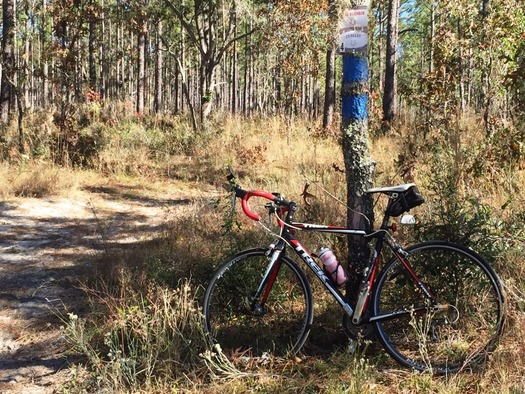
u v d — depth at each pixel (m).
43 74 11.92
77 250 6.40
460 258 3.52
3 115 16.39
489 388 2.96
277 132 15.10
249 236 5.23
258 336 3.81
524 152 5.63
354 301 3.67
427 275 3.62
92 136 11.68
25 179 9.38
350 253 3.74
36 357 3.96
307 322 3.55
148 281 4.67
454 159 5.93
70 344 4.04
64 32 12.10
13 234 7.04
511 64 7.05
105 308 4.53
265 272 3.70
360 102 3.70
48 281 5.41
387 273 3.45
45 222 7.66
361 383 3.02
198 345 3.63
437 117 8.11
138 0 16.38
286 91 17.38
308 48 13.19
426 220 4.62
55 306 4.81
